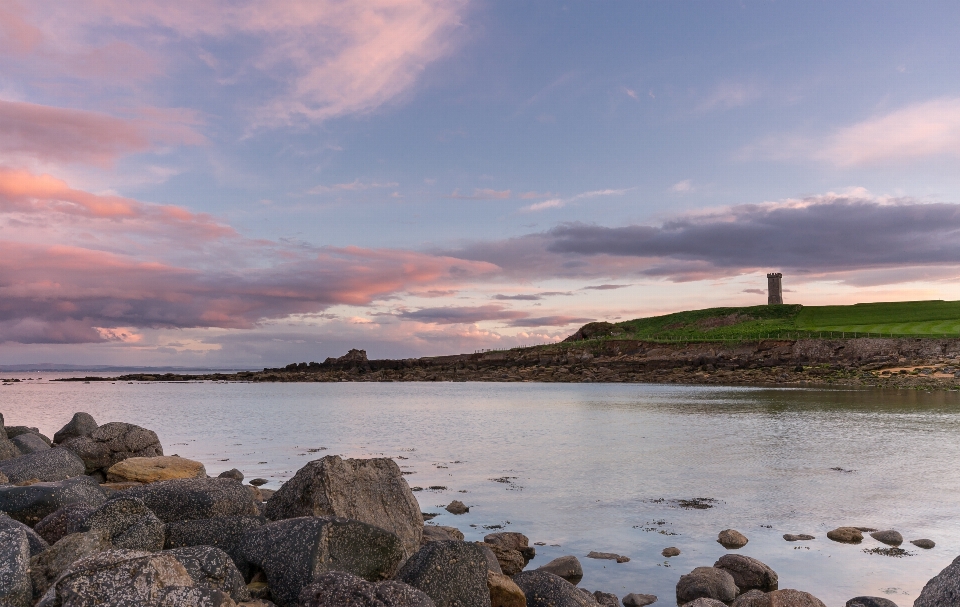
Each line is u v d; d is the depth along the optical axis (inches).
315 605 335.9
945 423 1763.0
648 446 1432.1
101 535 388.5
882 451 1289.4
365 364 7381.9
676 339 5969.5
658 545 686.5
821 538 700.7
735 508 837.2
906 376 3501.5
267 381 6786.4
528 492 946.1
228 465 1215.6
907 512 804.0
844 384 3516.2
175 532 437.4
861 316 6510.8
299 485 533.3
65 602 285.6
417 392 4237.2
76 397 4008.4
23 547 358.9
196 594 297.9
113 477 794.8
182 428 1980.8
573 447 1441.9
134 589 293.1
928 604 347.6
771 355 4877.0
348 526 400.8
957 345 4183.1
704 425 1833.2
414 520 563.8
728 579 545.0
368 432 1823.3
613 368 5492.1
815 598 476.4
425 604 343.6
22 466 740.0
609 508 844.0
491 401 3191.4
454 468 1167.6
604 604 514.9
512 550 607.2
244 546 409.4
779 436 1549.0
